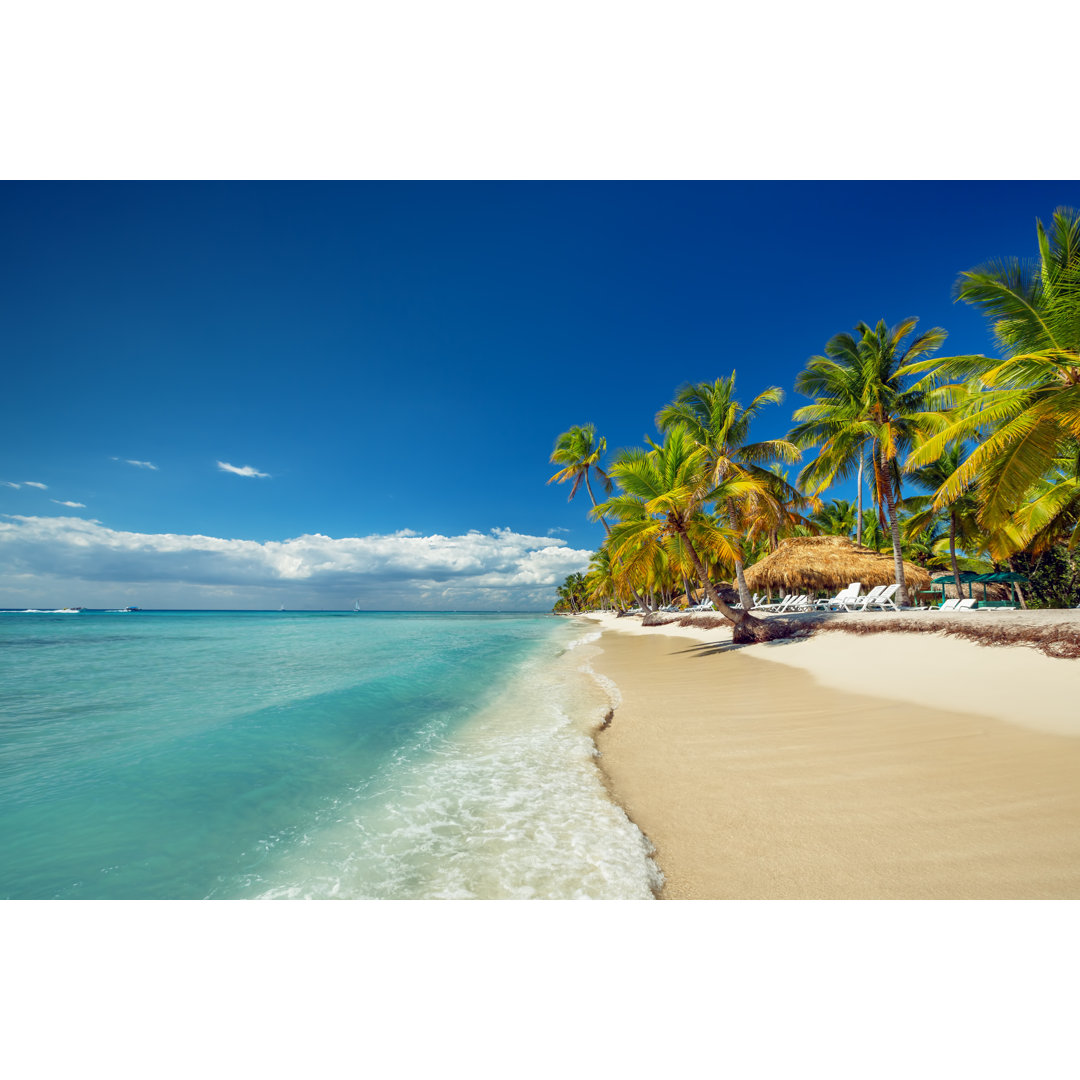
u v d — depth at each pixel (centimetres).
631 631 3397
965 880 291
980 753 494
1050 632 850
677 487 1625
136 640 2884
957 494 1112
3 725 803
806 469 2064
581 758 586
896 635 1218
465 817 429
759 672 1140
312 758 609
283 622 6328
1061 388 1002
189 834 410
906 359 1745
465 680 1258
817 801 413
